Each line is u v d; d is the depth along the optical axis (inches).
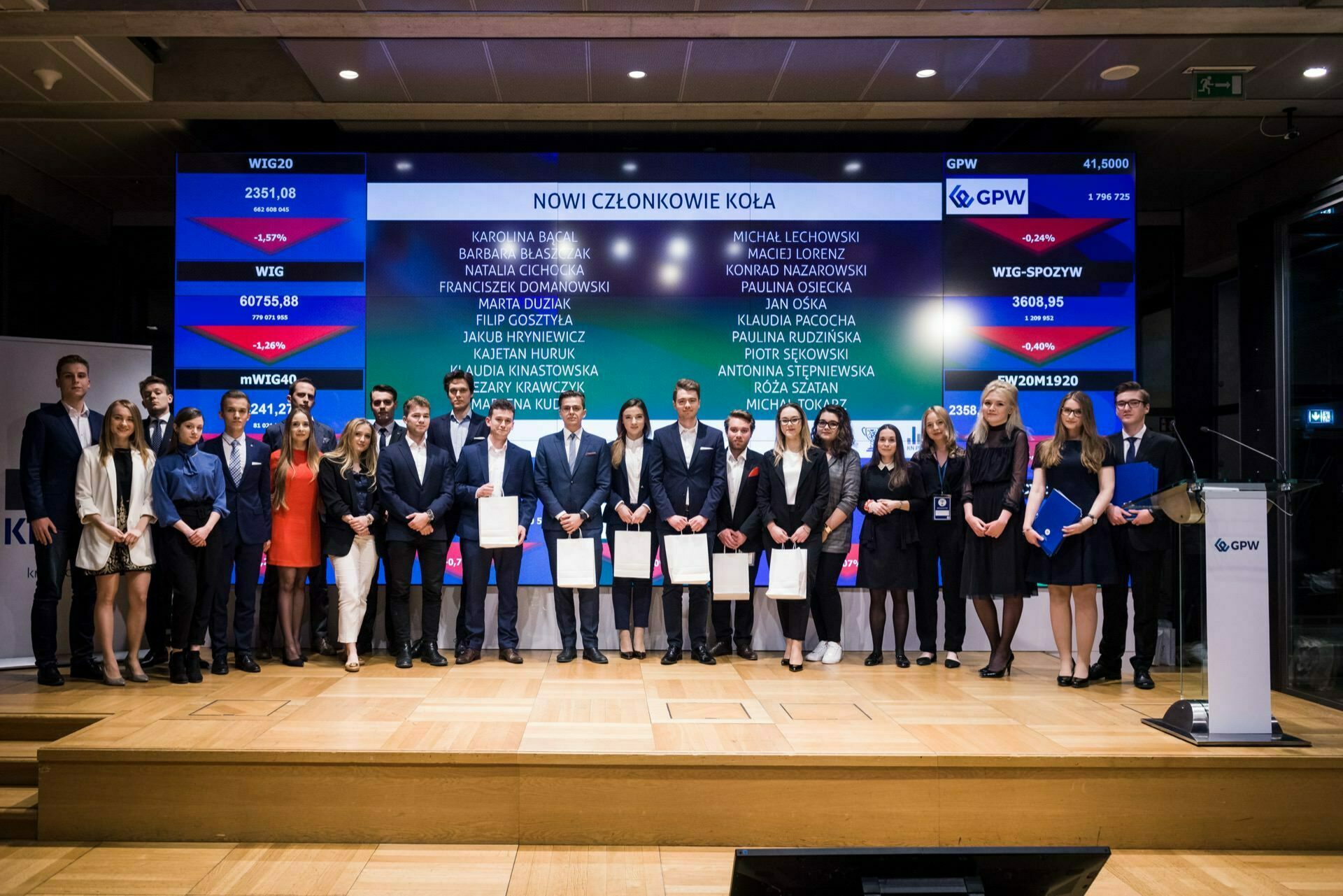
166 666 188.4
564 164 220.1
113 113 208.4
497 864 120.5
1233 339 264.1
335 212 217.9
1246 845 128.8
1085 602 173.3
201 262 216.2
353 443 185.5
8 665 187.3
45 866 119.0
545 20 166.2
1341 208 186.7
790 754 127.1
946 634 191.8
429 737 134.3
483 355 219.1
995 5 160.6
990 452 179.0
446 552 192.7
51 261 269.0
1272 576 194.4
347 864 120.2
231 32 170.2
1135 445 177.3
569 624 193.3
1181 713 139.8
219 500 176.2
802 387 219.9
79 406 181.8
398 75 190.4
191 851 123.8
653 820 127.0
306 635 210.8
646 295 220.1
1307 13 160.9
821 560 193.2
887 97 203.0
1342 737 140.6
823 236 220.4
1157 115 208.2
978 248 219.6
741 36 172.6
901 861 61.1
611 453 196.1
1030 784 127.9
